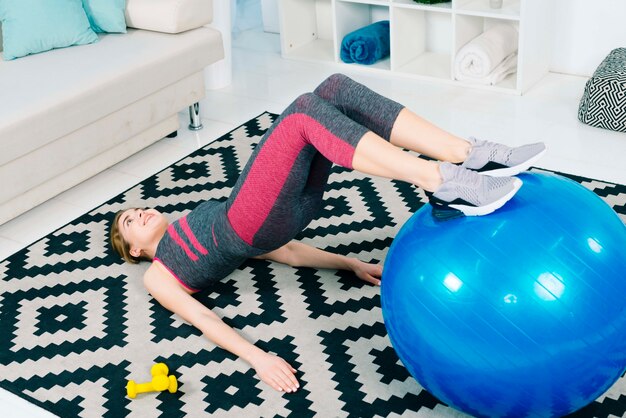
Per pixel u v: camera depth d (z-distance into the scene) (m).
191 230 2.46
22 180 2.93
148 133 3.45
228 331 2.32
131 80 3.21
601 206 1.88
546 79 3.98
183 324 2.47
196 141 3.60
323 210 2.97
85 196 3.23
